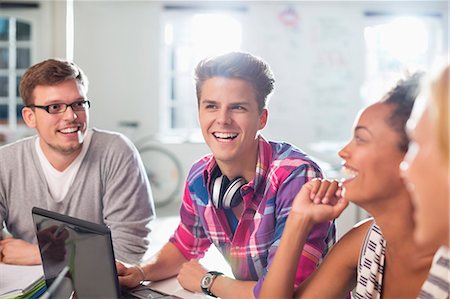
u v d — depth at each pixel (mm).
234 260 1279
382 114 833
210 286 1257
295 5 5891
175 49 6004
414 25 6082
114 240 1670
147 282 1382
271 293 1037
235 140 1151
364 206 879
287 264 1038
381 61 6129
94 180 1709
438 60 544
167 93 6059
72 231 1067
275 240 1160
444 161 516
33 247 1510
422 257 896
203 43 5988
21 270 1387
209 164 1253
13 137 5496
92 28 5773
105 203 1716
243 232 1232
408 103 818
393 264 948
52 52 5578
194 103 6090
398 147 820
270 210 1179
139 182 1749
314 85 5988
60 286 1164
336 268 1057
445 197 547
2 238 1689
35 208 1156
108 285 1029
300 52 5941
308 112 6008
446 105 503
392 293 964
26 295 1233
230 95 1126
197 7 5844
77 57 5781
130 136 5938
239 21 5938
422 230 579
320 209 1031
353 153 861
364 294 992
